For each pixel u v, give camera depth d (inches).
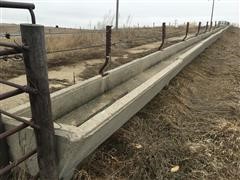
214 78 370.0
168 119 195.8
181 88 275.0
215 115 218.1
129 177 133.8
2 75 267.0
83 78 278.5
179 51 425.1
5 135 88.7
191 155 153.6
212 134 179.8
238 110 232.5
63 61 353.7
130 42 610.2
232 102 255.4
